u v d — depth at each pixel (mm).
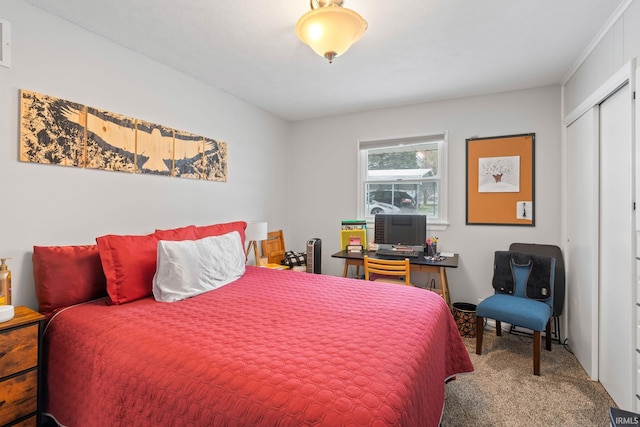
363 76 2771
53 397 1517
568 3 1747
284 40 2170
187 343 1266
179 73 2660
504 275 2766
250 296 1943
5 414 1361
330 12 1576
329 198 4023
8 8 1665
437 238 3402
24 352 1421
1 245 1656
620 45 1802
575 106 2561
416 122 3502
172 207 2605
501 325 3105
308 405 899
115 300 1783
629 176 1756
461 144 3295
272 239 3801
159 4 1768
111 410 1233
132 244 1941
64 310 1681
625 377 1796
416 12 1835
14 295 1702
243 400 965
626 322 1788
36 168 1785
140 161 2330
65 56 1907
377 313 1628
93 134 2035
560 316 2824
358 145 3816
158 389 1122
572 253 2625
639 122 1620
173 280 1927
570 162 2695
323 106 3607
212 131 3000
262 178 3732
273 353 1177
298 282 2299
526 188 3029
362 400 912
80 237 1987
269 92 3172
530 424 1719
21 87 1716
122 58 2229
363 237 3633
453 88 3033
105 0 1724
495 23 1946
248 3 1765
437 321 1630
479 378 2191
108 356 1302
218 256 2270
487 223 3184
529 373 2260
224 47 2266
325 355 1166
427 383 1234
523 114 3039
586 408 1858
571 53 2320
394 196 3715
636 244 1688
